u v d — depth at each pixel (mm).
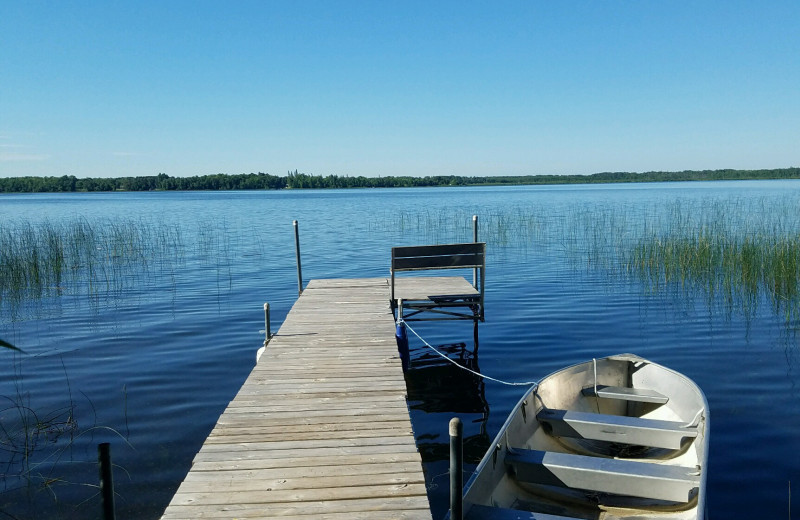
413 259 9469
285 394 5812
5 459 5770
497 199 65125
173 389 7801
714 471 5441
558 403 6082
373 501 3742
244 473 4121
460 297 10086
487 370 8750
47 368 8695
